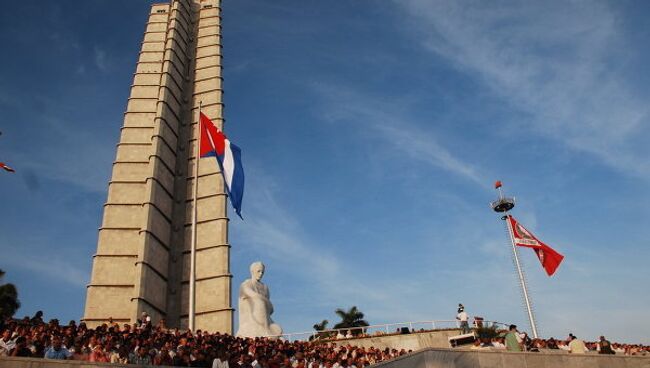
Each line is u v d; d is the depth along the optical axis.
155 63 54.66
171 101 50.59
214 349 16.47
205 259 43.44
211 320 40.50
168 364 14.42
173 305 41.97
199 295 41.91
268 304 30.00
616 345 29.94
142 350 15.00
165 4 61.03
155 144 45.28
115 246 41.94
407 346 30.92
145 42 56.62
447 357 15.35
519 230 35.50
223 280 41.84
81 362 11.23
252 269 30.84
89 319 38.28
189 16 61.53
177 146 49.97
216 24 60.72
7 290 31.67
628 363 17.66
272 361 16.64
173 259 43.88
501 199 36.50
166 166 46.53
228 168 22.94
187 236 45.09
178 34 56.41
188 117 52.59
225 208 45.66
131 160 46.97
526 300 33.53
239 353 17.56
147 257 39.31
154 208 42.19
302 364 17.58
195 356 15.42
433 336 31.05
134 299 36.62
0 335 15.21
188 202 46.91
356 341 30.98
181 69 54.94
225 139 23.58
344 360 19.03
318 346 24.66
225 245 43.50
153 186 42.84
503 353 16.28
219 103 53.25
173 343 17.64
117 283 40.22
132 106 50.69
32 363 11.05
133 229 43.06
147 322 21.77
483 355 15.95
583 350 20.86
